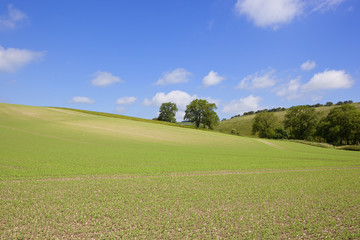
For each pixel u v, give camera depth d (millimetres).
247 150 40000
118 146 34250
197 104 93875
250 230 8336
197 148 38406
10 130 41562
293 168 22906
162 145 39125
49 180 14539
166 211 9953
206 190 13602
